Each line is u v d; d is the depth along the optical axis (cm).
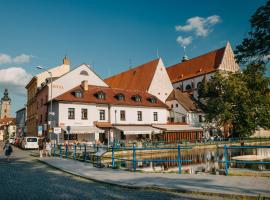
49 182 1316
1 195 1011
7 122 13862
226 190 1017
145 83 6638
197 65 8281
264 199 902
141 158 3562
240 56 1313
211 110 5588
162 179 1318
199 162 2995
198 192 1028
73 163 2145
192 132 5681
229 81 5309
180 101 6400
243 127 5366
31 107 6750
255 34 1239
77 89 4709
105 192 1078
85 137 4541
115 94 5194
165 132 5150
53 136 4347
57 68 6353
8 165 2073
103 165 1931
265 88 5328
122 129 4644
